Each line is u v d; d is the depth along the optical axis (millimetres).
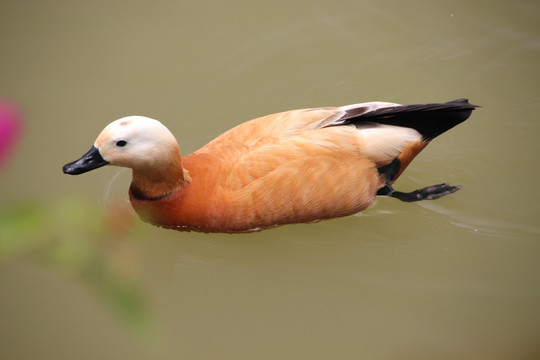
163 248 10930
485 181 11844
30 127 12430
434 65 13680
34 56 13641
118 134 9297
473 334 9398
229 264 10711
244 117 12852
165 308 9984
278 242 10883
